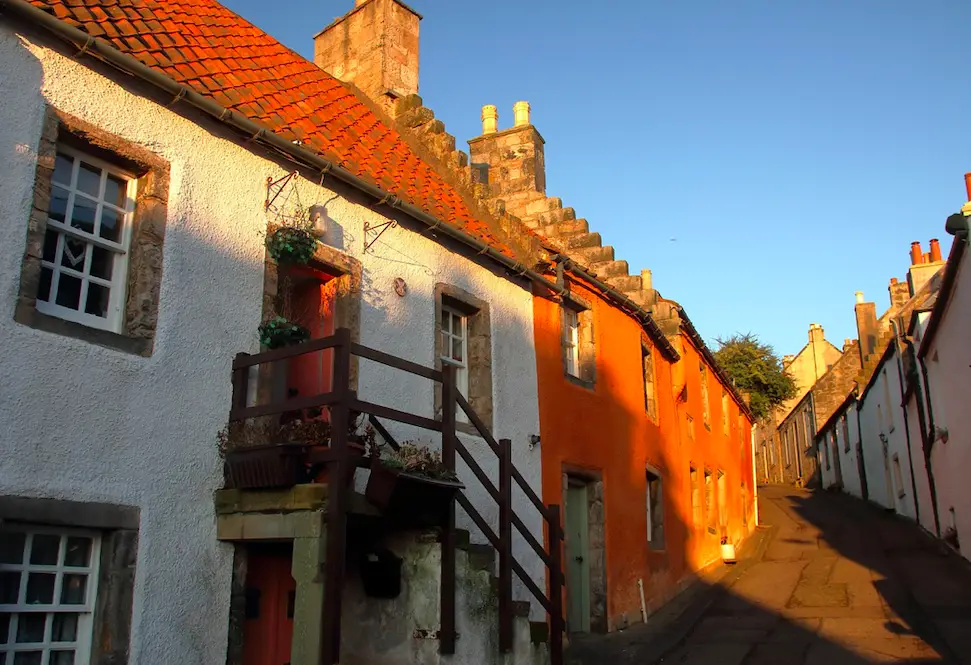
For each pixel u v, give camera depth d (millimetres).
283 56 11188
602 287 13164
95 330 6031
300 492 6277
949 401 16344
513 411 10641
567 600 11609
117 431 6004
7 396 5379
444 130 12625
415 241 9336
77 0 7391
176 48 8297
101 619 5840
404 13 13477
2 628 5410
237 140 7430
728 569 18531
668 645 11242
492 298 10617
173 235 6691
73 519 5633
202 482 6570
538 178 15828
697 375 20375
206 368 6750
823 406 41469
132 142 6496
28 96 5785
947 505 17703
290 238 7395
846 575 15766
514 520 8109
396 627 7246
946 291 14484
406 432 8742
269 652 7191
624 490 13602
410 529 7363
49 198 5824
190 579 6352
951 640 10234
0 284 5441
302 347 6625
